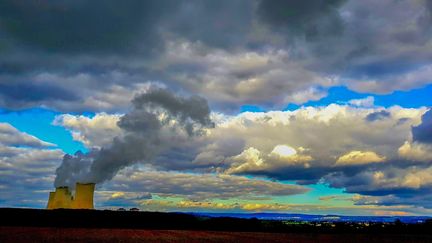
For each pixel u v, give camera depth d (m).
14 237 59.78
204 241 60.22
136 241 58.84
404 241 64.06
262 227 109.12
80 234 74.62
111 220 121.69
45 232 77.19
